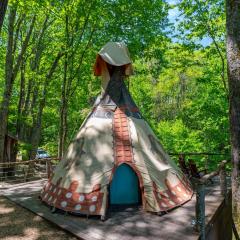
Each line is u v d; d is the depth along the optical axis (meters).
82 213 6.89
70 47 13.83
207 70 16.94
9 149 17.86
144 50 14.98
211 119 17.61
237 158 5.71
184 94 31.39
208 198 8.36
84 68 15.88
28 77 19.08
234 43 5.70
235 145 5.73
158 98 33.03
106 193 7.05
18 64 16.12
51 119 25.47
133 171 7.80
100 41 14.64
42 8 13.19
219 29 13.97
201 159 16.67
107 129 8.12
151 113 31.33
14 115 19.59
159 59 15.56
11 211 7.63
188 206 7.56
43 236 6.11
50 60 18.17
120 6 13.45
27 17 17.64
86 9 13.09
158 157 8.16
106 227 6.34
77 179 7.44
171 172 8.18
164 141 20.98
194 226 6.06
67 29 13.56
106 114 8.45
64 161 8.34
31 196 8.89
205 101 17.89
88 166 7.56
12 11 14.66
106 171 7.34
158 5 13.93
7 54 14.88
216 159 16.44
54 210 7.31
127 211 7.28
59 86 19.94
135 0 13.28
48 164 11.66
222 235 7.87
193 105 19.00
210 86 17.38
